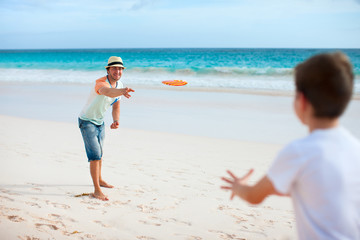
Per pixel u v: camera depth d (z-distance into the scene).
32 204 3.80
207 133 8.47
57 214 3.57
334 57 1.14
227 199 4.32
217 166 5.83
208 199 4.30
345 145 1.15
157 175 5.28
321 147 1.14
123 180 5.01
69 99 14.23
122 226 3.40
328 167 1.12
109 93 3.83
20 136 7.82
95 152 4.25
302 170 1.15
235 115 10.61
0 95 15.54
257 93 15.20
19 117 10.65
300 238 1.22
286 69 25.56
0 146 6.77
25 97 14.89
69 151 6.52
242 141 7.66
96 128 4.29
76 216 3.57
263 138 7.96
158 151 6.76
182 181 5.02
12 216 3.33
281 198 4.43
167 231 3.32
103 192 4.47
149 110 11.57
